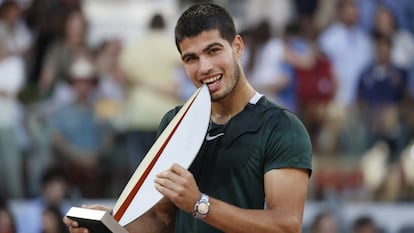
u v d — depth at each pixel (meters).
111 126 16.19
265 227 6.70
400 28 17.72
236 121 7.41
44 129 15.90
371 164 16.91
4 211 15.36
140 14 16.72
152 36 16.61
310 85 17.02
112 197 15.91
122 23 16.61
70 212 6.79
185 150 7.05
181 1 16.80
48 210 15.49
